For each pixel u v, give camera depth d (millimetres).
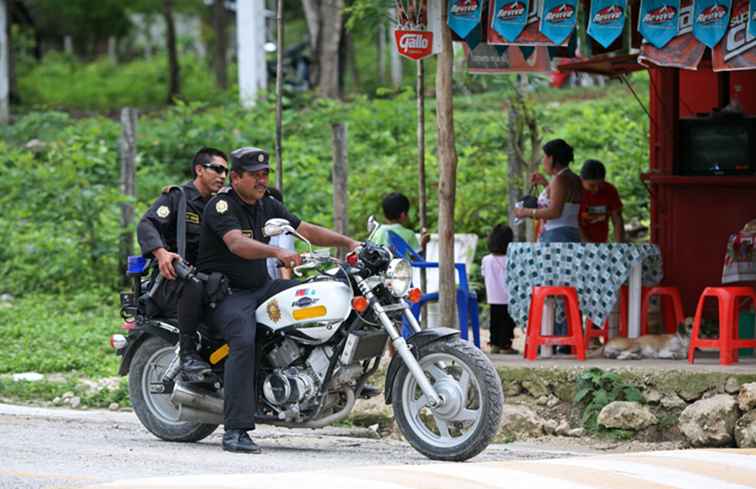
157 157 61906
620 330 30219
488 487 17734
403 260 21422
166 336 23750
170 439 24047
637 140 50469
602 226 33000
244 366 21953
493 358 28547
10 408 28969
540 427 25688
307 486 17609
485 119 59469
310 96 76562
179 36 150500
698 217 33312
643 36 26859
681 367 25578
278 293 22375
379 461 21500
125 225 46500
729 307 26203
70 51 148250
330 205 51188
